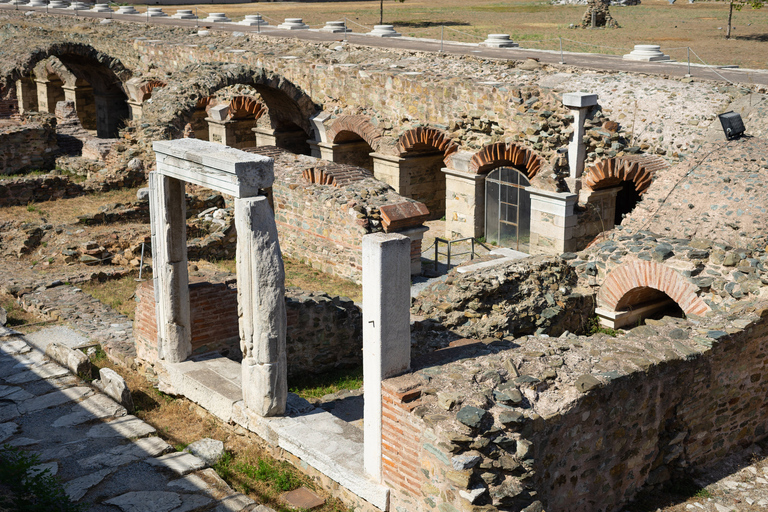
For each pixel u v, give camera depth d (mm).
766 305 9484
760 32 48406
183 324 10336
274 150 21531
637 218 13859
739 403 9391
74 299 14594
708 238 12641
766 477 8992
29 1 61250
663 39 45125
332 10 76500
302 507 7977
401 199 18031
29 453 8609
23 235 18172
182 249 10047
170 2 83438
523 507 6797
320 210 18078
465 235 22297
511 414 6906
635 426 8109
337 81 25562
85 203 22453
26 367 11062
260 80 26062
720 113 17203
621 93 19391
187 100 25250
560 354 8289
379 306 7238
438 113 22266
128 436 9109
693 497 8492
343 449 8297
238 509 7781
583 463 7672
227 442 9250
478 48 32156
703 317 9648
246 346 8867
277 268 8508
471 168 21391
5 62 31406
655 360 8148
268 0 94625
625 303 13102
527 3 85312
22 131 26641
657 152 17953
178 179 9484
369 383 7539
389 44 33500
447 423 6848
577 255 13555
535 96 19656
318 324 11617
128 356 11594
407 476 7270
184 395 10117
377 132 24266
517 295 12273
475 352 8297
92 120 40594
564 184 18938
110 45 37438
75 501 7691
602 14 53906
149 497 7875
